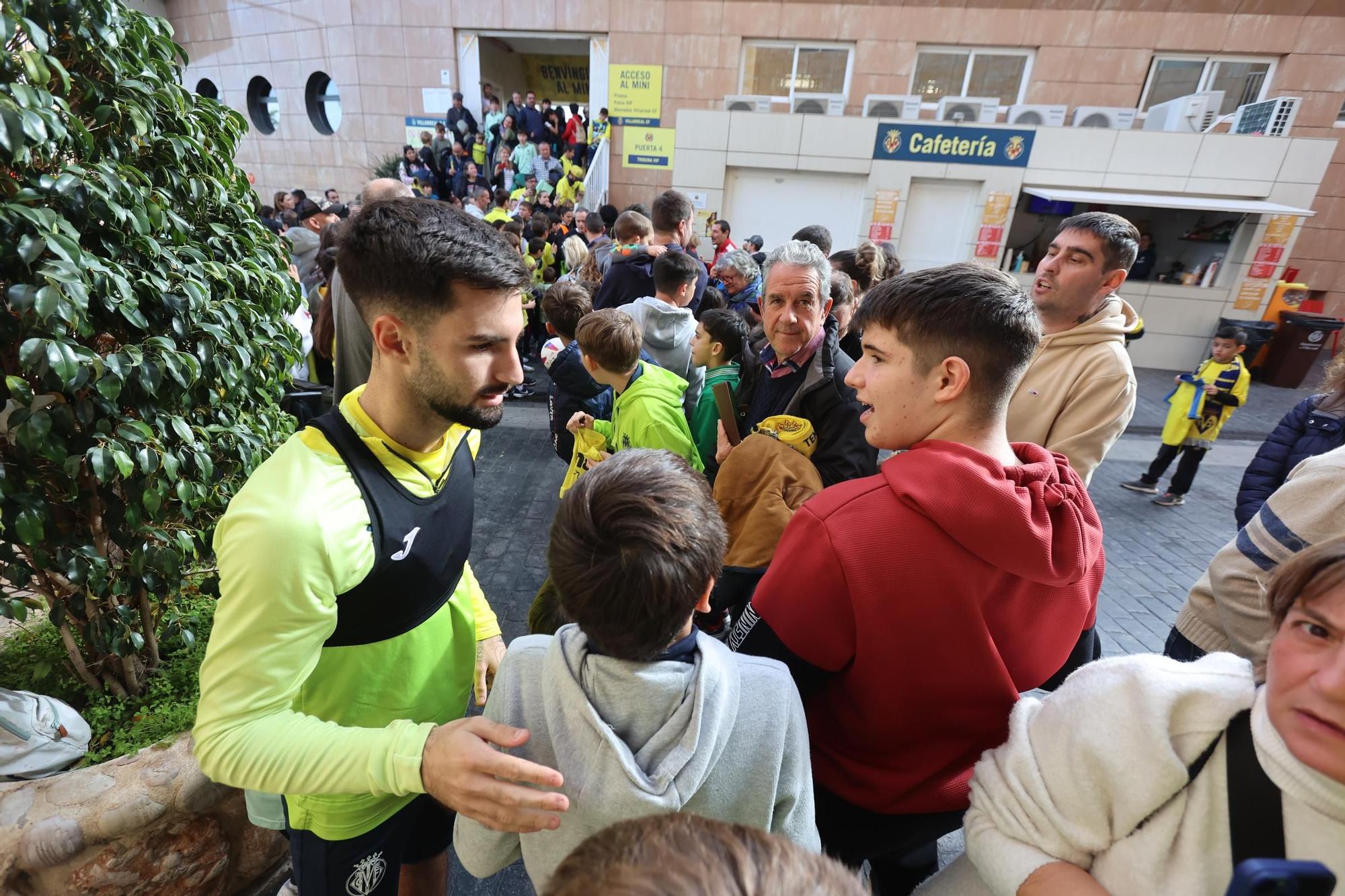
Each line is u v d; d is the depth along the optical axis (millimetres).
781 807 955
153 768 1449
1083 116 8305
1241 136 7812
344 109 11906
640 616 762
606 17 10281
